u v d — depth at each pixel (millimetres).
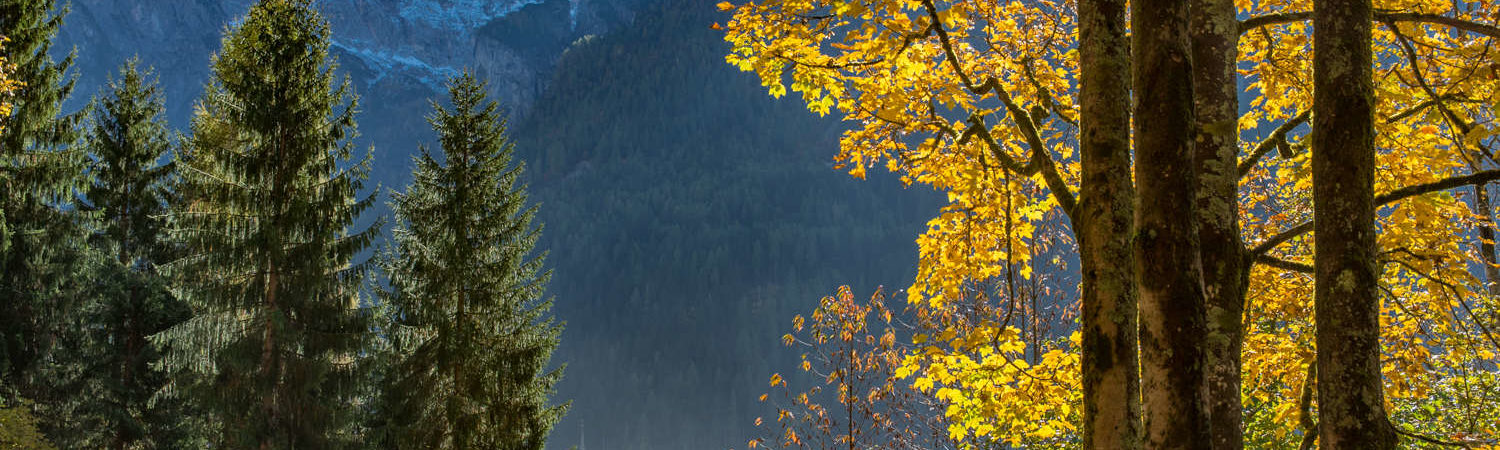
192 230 20438
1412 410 8758
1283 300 8062
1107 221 4211
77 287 23000
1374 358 4582
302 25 21750
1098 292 4164
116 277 22906
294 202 20578
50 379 22500
